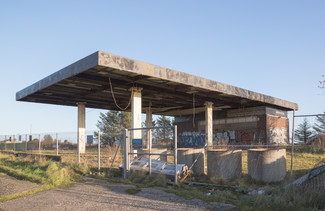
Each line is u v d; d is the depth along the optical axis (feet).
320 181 22.00
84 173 40.06
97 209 21.56
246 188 27.94
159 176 32.60
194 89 64.34
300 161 46.65
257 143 83.97
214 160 33.76
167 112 118.52
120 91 68.33
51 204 23.40
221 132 100.99
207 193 26.37
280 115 96.73
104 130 149.59
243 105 90.22
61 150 76.84
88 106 97.71
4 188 29.81
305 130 85.71
